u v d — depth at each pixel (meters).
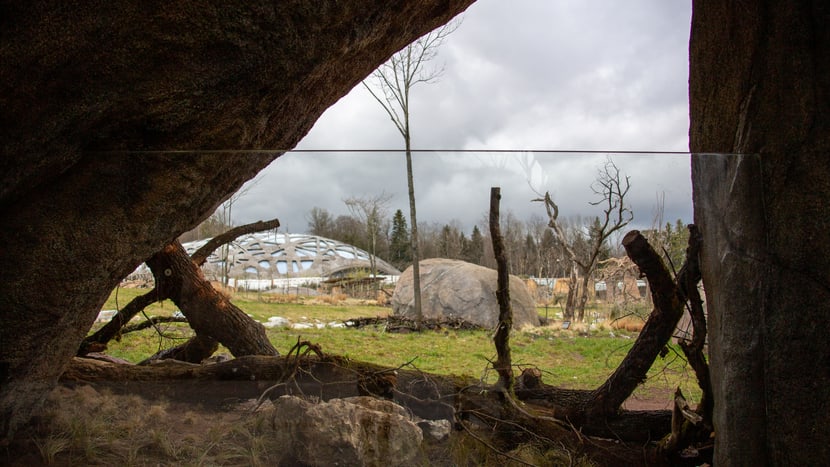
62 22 2.16
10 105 2.26
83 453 3.02
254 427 3.29
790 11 2.88
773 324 3.08
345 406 3.37
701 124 3.48
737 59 3.12
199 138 2.80
